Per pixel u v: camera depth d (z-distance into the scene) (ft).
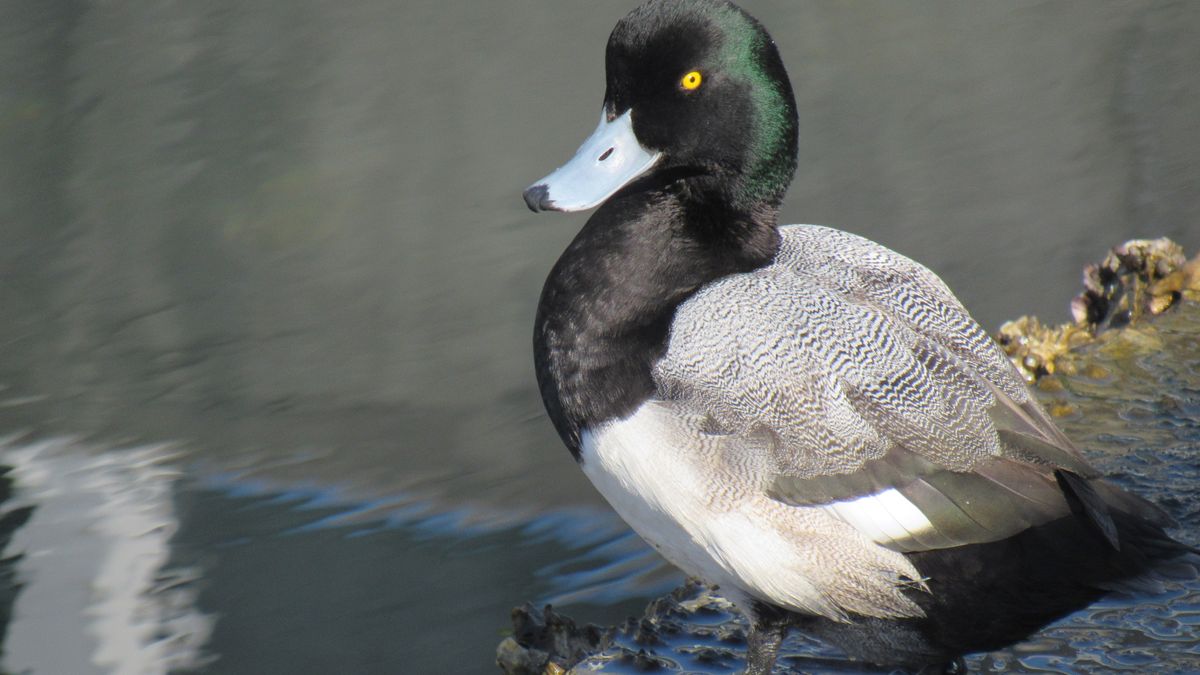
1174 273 35.04
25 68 59.36
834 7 65.82
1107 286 35.47
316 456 34.71
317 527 31.37
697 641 23.68
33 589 28.91
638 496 20.47
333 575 29.40
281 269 45.32
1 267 46.01
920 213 46.78
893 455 19.79
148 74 59.11
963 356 21.03
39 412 37.58
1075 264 42.96
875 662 21.76
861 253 22.49
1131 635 22.53
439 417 36.55
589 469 21.15
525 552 30.22
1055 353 32.30
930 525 19.57
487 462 33.86
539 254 45.34
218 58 60.44
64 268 45.93
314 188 49.49
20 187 50.85
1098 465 27.53
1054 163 49.98
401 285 43.50
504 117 54.29
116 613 28.02
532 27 63.05
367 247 46.26
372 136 53.67
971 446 19.94
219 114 55.57
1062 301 40.96
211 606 28.32
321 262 45.80
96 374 39.68
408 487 33.24
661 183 22.34
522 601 28.17
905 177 49.24
